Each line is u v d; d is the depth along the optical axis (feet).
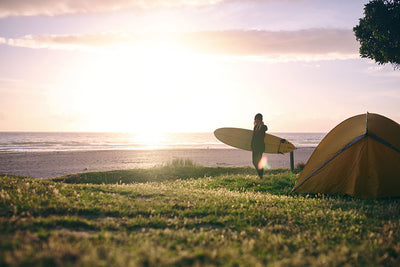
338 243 15.47
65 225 16.01
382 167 29.84
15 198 19.83
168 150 178.81
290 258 12.07
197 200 25.73
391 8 60.70
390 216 21.65
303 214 21.88
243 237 15.70
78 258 10.35
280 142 42.63
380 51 63.31
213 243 13.88
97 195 25.32
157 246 12.42
